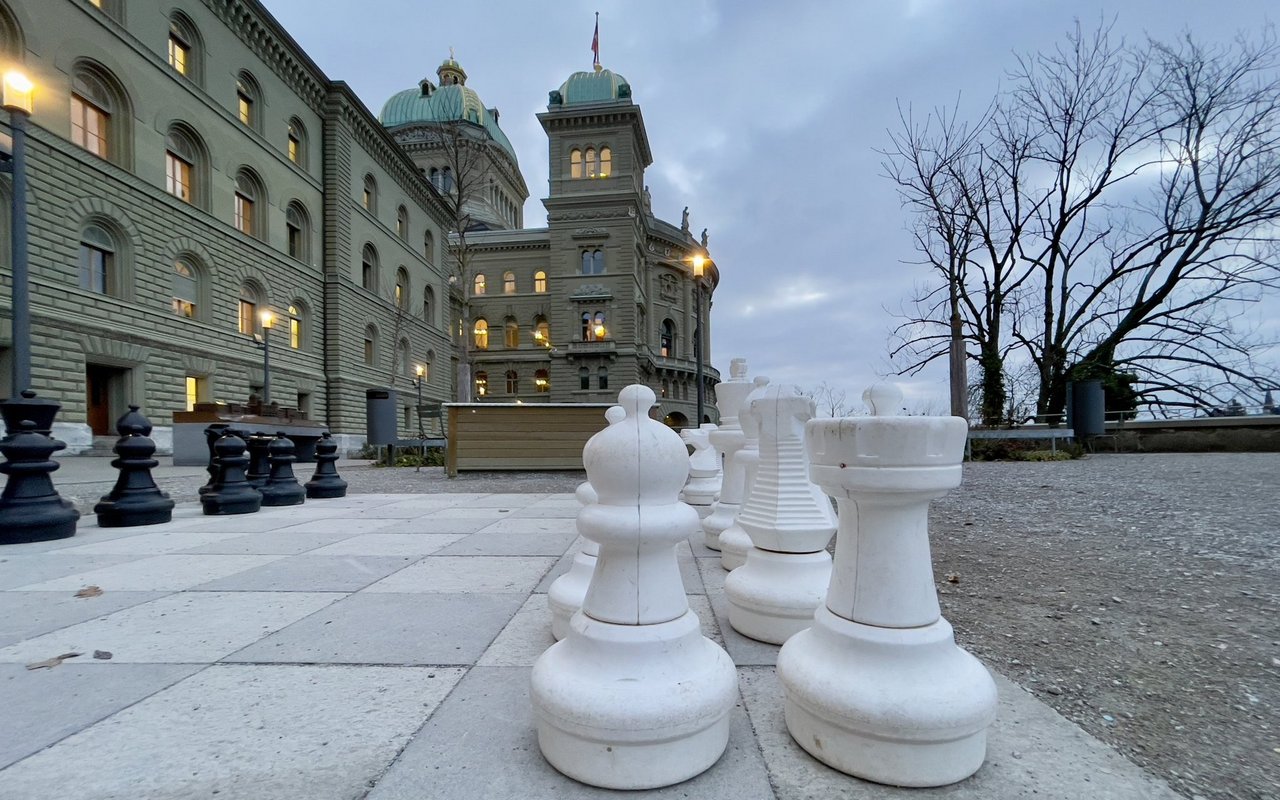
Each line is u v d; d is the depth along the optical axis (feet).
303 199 94.79
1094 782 4.44
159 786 4.35
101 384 62.75
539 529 16.47
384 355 116.78
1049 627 7.98
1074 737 5.12
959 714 4.36
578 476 36.91
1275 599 9.17
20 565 11.88
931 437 4.61
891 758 4.45
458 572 11.22
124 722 5.35
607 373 161.99
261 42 85.46
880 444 4.64
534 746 4.99
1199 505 19.02
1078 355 68.49
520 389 177.37
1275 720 5.42
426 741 5.03
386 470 48.85
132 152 64.23
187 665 6.68
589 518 4.91
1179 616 8.41
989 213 66.28
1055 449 45.70
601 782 4.41
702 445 19.39
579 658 4.85
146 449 17.78
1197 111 58.59
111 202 61.52
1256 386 59.11
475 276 183.93
